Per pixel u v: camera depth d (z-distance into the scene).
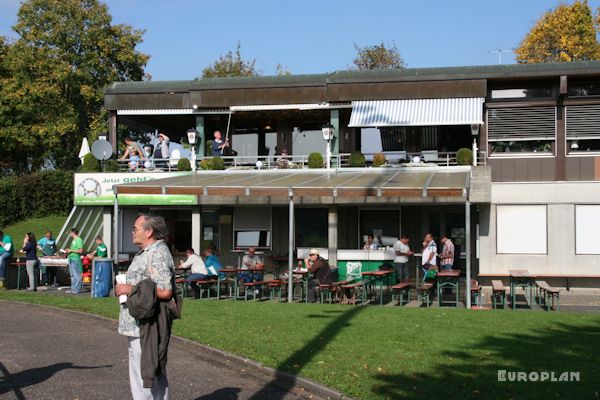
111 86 26.36
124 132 43.97
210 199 24.53
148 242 6.82
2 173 48.56
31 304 17.98
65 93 45.00
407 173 21.89
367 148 25.58
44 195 39.88
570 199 22.36
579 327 12.66
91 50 44.44
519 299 19.84
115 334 13.52
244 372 10.01
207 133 29.75
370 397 7.96
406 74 23.75
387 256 22.25
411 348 10.73
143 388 6.66
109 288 19.50
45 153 46.19
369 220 24.62
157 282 6.55
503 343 11.03
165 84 26.33
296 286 22.58
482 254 22.73
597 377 8.66
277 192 18.30
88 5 44.75
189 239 26.64
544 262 22.36
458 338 11.53
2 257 22.69
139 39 45.88
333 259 22.48
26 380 9.46
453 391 8.10
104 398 8.47
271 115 26.45
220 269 19.88
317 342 11.43
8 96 43.09
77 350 11.78
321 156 24.09
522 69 22.70
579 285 22.14
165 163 26.28
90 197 25.56
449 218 23.98
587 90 22.73
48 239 25.05
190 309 15.84
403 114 23.28
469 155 22.70
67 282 24.44
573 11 45.41
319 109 24.83
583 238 22.23
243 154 27.89
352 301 18.25
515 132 23.09
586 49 45.00
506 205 22.73
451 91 23.12
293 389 8.98
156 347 6.52
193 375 9.87
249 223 25.61
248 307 16.23
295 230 25.25
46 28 43.94
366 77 23.94
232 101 25.17
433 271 19.64
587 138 22.61
